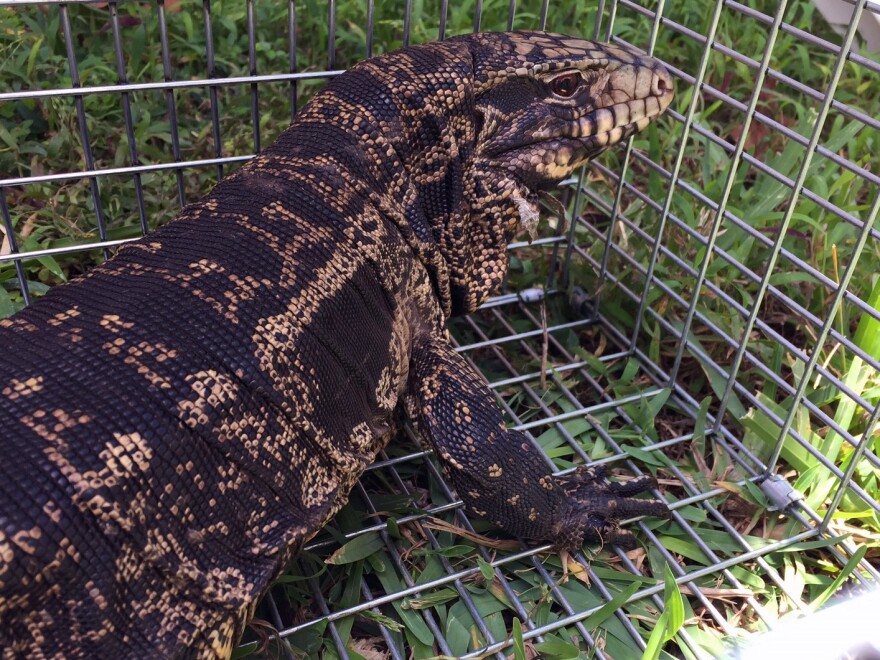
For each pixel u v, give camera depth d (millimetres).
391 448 393
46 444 227
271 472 266
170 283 269
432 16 635
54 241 453
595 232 475
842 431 354
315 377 280
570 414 412
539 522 339
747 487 382
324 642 316
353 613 319
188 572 245
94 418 234
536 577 344
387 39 600
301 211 300
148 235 298
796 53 636
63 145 502
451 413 333
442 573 343
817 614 317
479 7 406
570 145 359
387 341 322
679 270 481
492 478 330
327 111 326
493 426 335
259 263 281
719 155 559
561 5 648
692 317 428
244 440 258
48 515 221
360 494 370
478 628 324
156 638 242
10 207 475
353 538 345
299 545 277
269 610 323
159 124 526
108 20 581
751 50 638
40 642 226
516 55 345
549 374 444
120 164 496
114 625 233
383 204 320
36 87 518
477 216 354
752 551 354
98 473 229
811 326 454
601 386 453
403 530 356
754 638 324
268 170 312
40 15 559
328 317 288
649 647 302
